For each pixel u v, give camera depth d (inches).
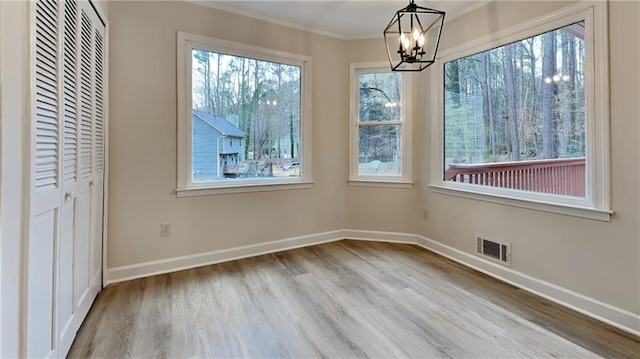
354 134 147.6
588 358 63.4
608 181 76.5
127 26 98.8
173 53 106.7
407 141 141.1
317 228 143.2
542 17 90.7
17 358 43.8
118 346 66.7
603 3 75.9
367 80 146.7
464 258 117.0
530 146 97.1
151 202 105.0
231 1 112.3
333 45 143.0
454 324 75.8
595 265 79.1
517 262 98.2
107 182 95.6
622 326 73.9
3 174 40.0
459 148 121.8
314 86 139.5
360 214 149.1
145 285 97.3
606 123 76.4
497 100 107.0
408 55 79.3
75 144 66.6
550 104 91.5
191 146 112.0
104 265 95.5
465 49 115.6
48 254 53.4
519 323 76.2
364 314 80.5
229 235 121.0
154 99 104.0
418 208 140.5
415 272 108.7
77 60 66.6
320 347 67.0
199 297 89.6
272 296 90.4
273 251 131.2
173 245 109.6
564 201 86.8
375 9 118.2
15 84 42.4
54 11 54.1
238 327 74.4
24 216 44.8
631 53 71.7
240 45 119.6
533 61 95.6
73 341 67.6
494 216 105.7
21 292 44.4
